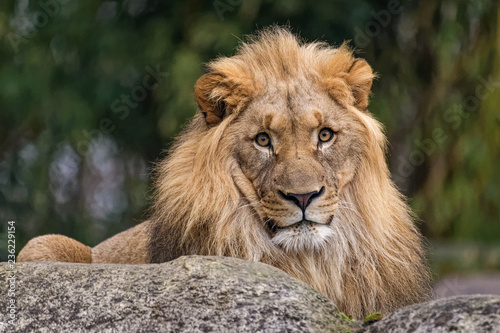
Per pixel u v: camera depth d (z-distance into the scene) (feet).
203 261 20.54
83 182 71.41
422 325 17.98
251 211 25.99
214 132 26.23
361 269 26.48
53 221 67.87
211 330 19.08
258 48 27.37
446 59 65.31
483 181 65.16
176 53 60.13
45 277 20.86
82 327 19.77
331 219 25.21
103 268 20.95
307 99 25.72
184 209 26.18
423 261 29.01
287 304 19.34
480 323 17.33
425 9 65.57
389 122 64.23
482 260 56.54
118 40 64.13
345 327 19.45
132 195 68.85
